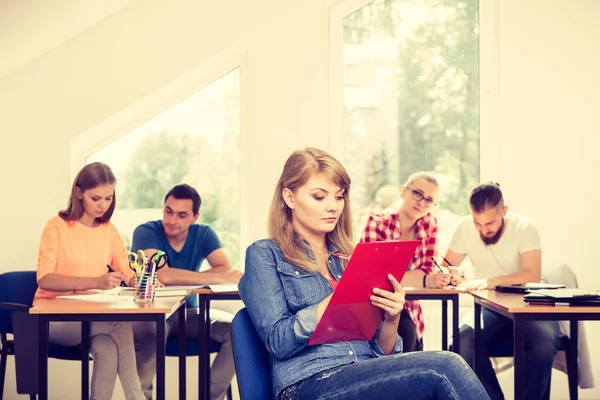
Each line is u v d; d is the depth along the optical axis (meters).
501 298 2.96
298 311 1.88
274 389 1.87
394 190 4.48
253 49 4.38
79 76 4.29
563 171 4.35
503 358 3.91
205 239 3.98
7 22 3.73
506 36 4.38
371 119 4.49
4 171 4.25
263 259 1.95
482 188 3.63
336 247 2.09
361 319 1.85
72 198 3.37
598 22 4.35
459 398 1.60
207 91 4.47
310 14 4.40
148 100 4.37
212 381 3.65
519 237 3.66
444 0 4.49
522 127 4.37
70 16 4.02
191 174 4.47
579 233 4.33
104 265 3.41
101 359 3.13
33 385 3.08
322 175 1.97
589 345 4.29
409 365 1.68
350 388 1.72
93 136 4.36
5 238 4.24
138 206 4.44
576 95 4.36
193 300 3.82
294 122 4.38
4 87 4.25
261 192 4.35
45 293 3.15
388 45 4.49
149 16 4.34
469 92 4.47
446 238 4.45
